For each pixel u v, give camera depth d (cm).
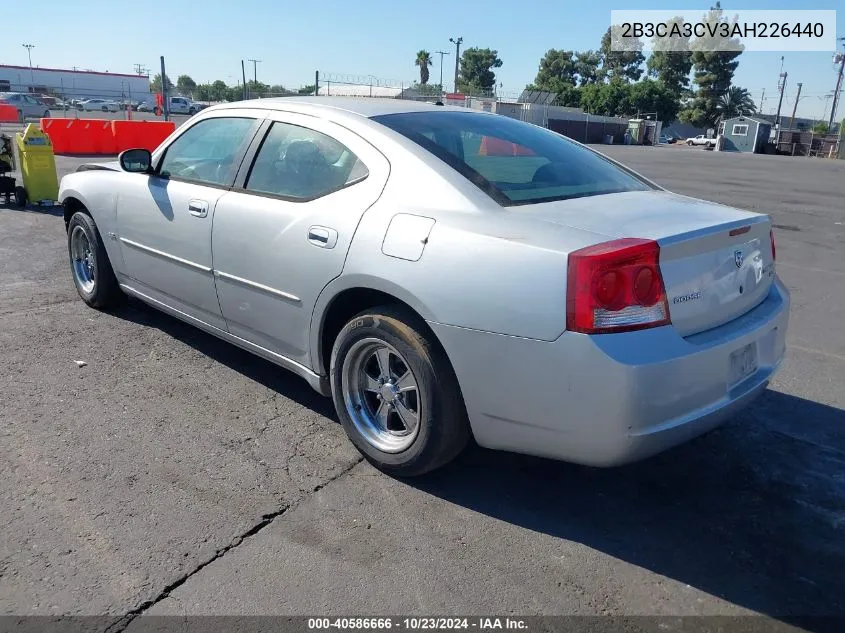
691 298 277
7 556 265
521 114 5288
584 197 327
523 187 322
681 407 268
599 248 259
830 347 540
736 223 299
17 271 665
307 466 338
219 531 286
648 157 3253
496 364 277
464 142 351
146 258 459
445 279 286
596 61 10438
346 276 320
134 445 350
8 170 1020
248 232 371
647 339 259
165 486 316
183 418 380
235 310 393
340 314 349
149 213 445
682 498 324
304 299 345
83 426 367
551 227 281
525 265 268
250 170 386
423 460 313
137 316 541
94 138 1841
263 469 334
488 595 257
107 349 473
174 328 518
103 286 525
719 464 355
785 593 263
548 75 10419
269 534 286
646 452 268
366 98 408
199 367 449
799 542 294
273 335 374
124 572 260
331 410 398
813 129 8675
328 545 281
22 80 5972
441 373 299
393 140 336
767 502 323
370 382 337
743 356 301
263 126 390
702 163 2881
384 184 325
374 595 254
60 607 242
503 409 282
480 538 290
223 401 403
